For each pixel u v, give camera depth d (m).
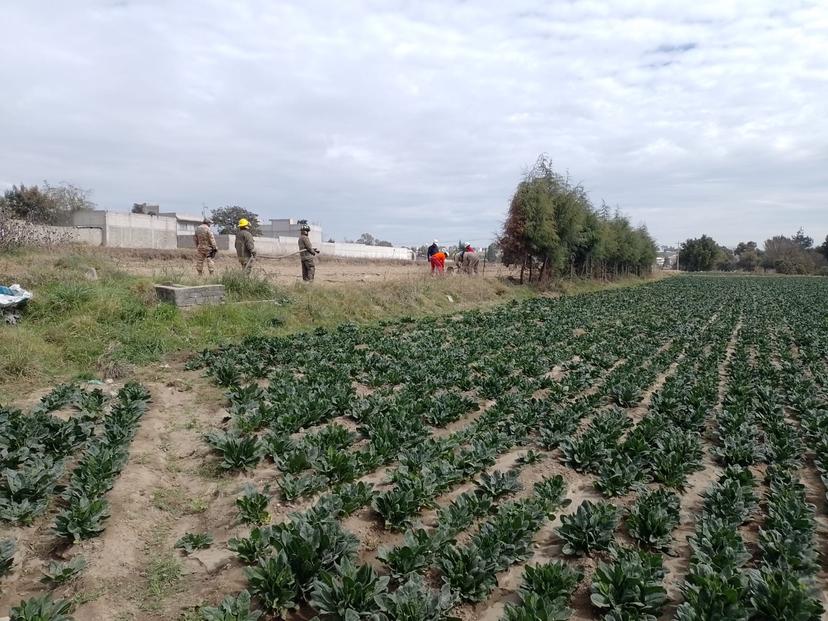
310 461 6.54
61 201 49.50
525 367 12.33
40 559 4.80
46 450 6.55
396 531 5.60
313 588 4.42
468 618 4.45
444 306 22.12
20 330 10.06
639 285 49.53
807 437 8.47
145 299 12.75
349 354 12.07
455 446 7.45
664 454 7.38
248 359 10.80
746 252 109.81
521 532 5.31
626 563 4.74
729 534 5.32
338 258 49.88
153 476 6.32
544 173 32.88
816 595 4.45
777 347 17.03
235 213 78.69
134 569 4.80
